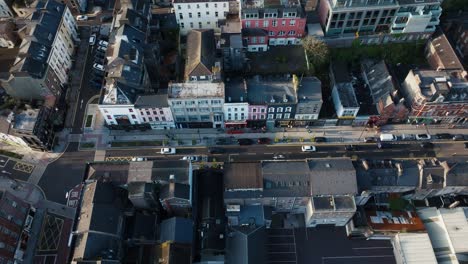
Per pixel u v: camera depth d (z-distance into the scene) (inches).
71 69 6048.2
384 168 4485.7
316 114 5236.2
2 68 5979.3
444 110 5226.4
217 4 5836.6
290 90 5108.3
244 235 4222.4
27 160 5187.0
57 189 4970.5
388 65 5743.1
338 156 5241.1
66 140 5383.9
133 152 5285.4
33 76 5064.0
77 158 5226.4
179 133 5487.2
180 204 4365.2
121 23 5551.2
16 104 5388.8
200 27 6220.5
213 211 4453.7
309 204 4375.0
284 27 5723.4
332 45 5979.3
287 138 5403.5
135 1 5812.0
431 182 4402.1
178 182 4271.7
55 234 4623.5
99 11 6707.7
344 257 4463.6
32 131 4832.7
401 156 5226.4
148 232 4306.1
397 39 6013.8
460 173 4365.2
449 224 4426.7
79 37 6402.6
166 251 3981.3
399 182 4441.4
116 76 5039.4
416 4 5531.5
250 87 5147.6
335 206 4192.9
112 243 4084.6
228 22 5777.6
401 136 5378.9
